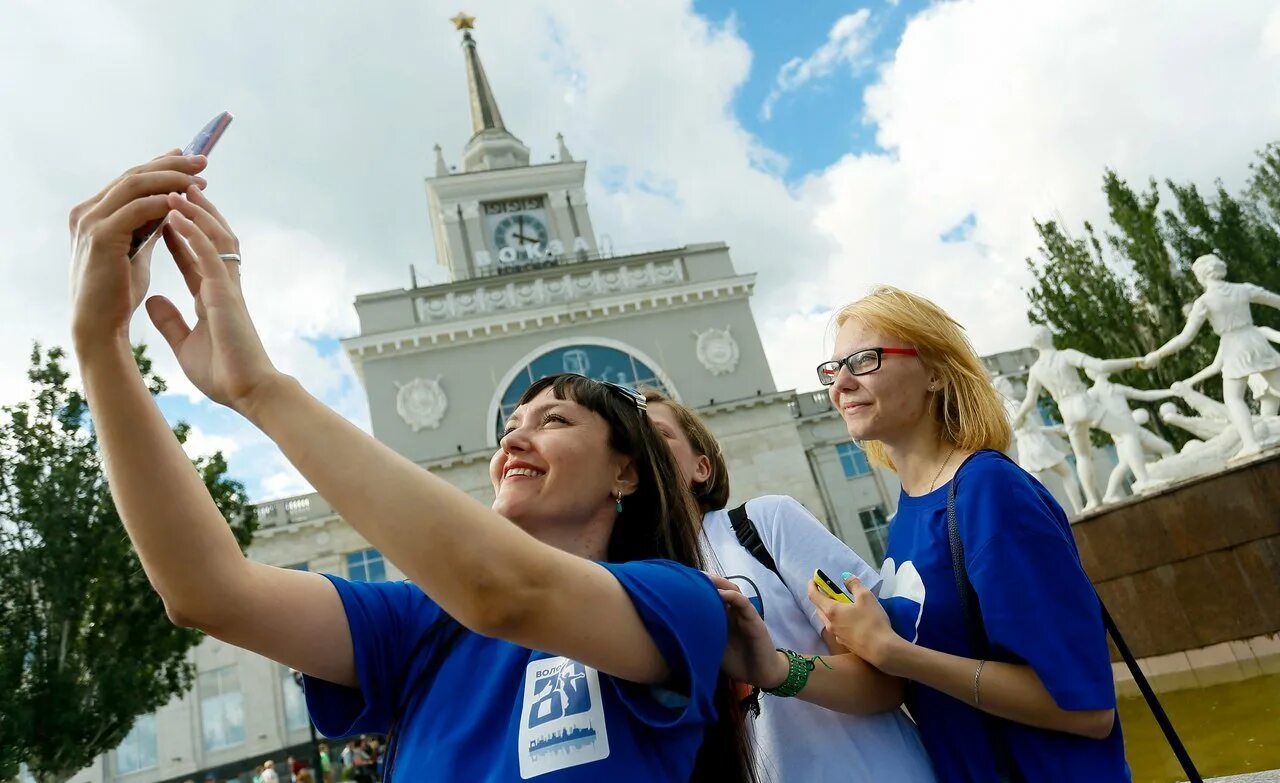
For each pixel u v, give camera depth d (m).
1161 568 7.34
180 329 1.18
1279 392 8.37
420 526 0.92
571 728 1.14
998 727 1.78
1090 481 9.84
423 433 24.67
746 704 1.63
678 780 1.15
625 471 1.59
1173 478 9.12
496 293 26.95
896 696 1.88
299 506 25.56
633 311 27.16
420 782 1.17
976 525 1.79
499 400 25.28
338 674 1.38
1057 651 1.62
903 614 1.86
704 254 28.53
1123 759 1.70
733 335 27.33
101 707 13.37
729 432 25.95
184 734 23.45
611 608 1.06
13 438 14.30
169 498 1.20
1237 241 21.00
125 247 1.13
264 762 23.16
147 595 14.39
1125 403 9.73
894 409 2.15
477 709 1.23
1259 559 6.74
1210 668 6.92
